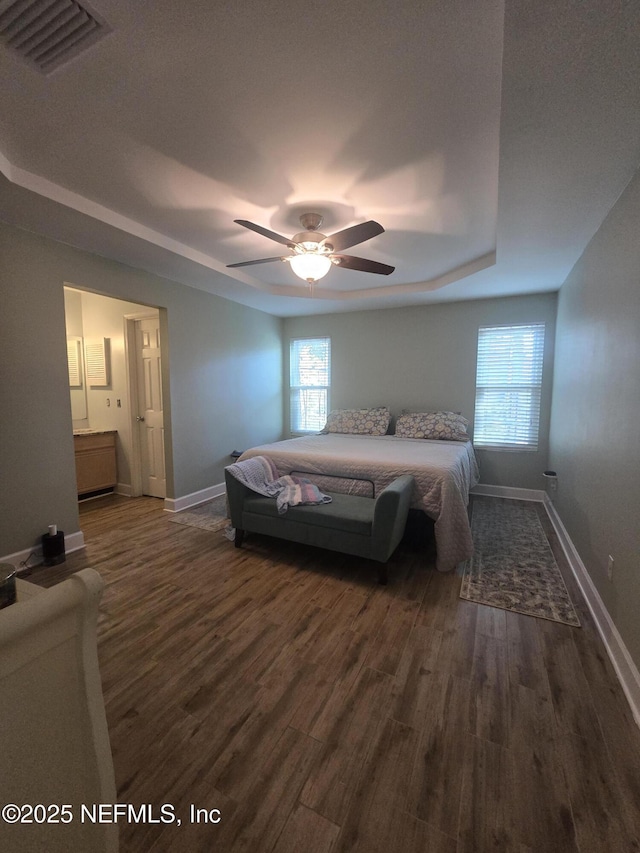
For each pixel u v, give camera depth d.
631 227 1.73
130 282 3.20
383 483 2.80
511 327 4.19
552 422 3.89
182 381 3.83
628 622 1.55
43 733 0.70
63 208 2.16
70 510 2.83
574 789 1.13
